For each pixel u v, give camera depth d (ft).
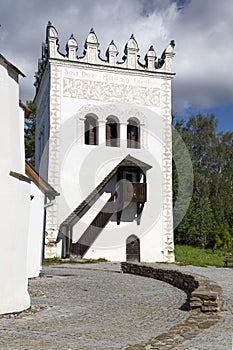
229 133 196.65
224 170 191.83
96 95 98.58
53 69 96.12
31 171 61.11
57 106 95.91
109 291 47.09
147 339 24.95
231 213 180.75
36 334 26.13
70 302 38.93
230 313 32.63
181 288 49.98
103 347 23.16
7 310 31.94
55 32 96.48
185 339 24.43
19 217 33.37
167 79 103.55
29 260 59.72
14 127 34.42
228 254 126.00
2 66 33.06
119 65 100.22
